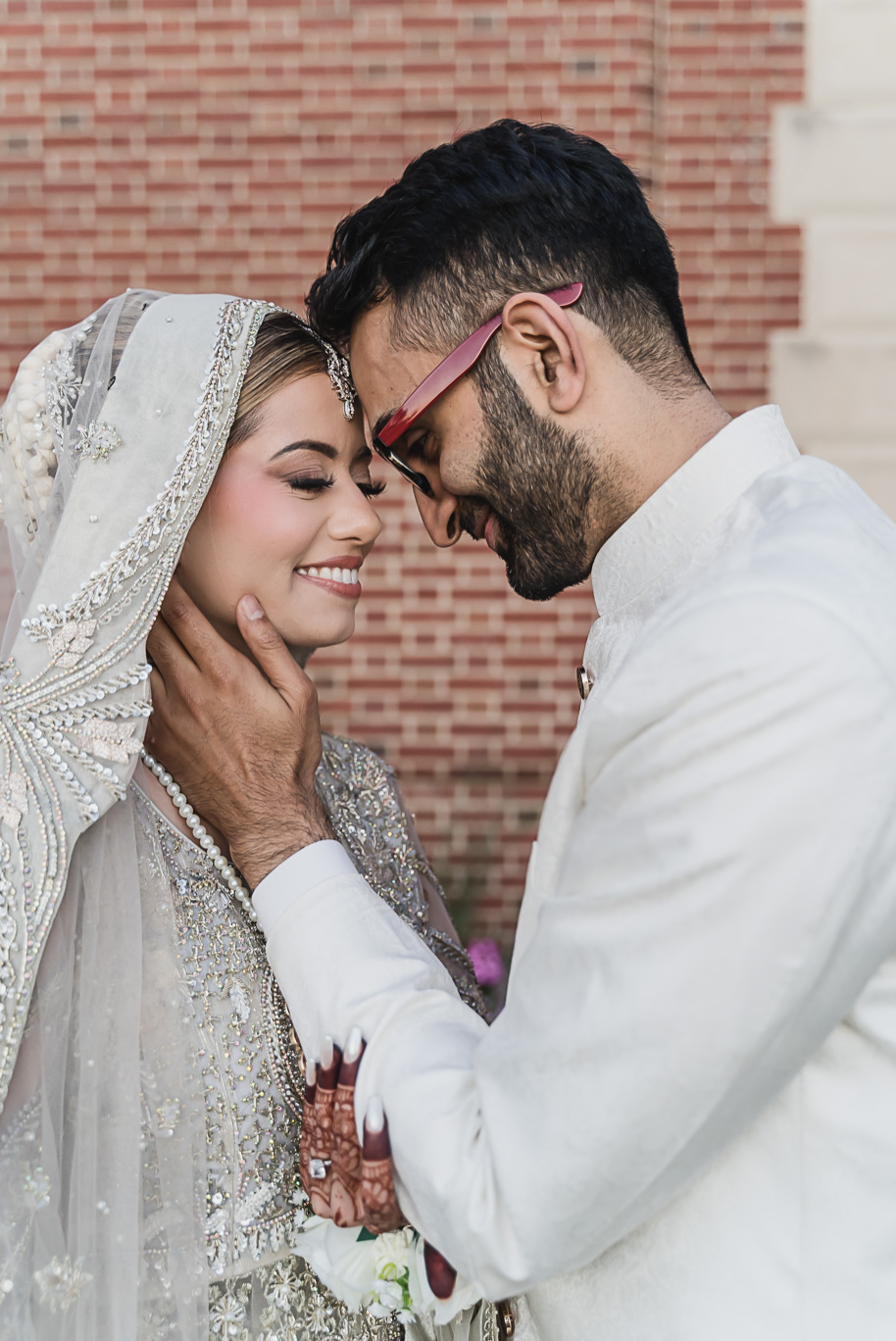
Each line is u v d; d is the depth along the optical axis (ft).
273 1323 4.33
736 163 12.91
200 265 13.15
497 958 10.56
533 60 12.84
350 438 5.01
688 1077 3.12
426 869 5.97
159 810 4.60
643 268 4.17
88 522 4.31
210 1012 4.41
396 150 13.01
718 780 3.15
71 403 4.46
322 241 13.12
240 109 13.00
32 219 13.16
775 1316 3.49
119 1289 3.99
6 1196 3.97
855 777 3.09
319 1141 3.93
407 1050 3.79
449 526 4.70
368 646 13.47
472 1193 3.40
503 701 13.46
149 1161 4.18
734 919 3.09
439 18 12.84
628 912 3.27
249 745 4.46
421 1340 4.76
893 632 3.31
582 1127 3.20
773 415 4.17
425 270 4.28
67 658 4.20
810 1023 3.22
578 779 3.76
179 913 4.49
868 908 3.19
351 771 5.75
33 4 12.94
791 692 3.13
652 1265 3.60
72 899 4.20
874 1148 3.53
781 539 3.57
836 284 12.96
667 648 3.40
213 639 4.49
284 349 4.83
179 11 12.92
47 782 4.10
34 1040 4.07
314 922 4.15
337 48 12.93
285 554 4.83
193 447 4.47
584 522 4.28
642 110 12.80
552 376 4.15
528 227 4.15
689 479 4.02
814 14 12.72
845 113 12.81
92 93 13.03
